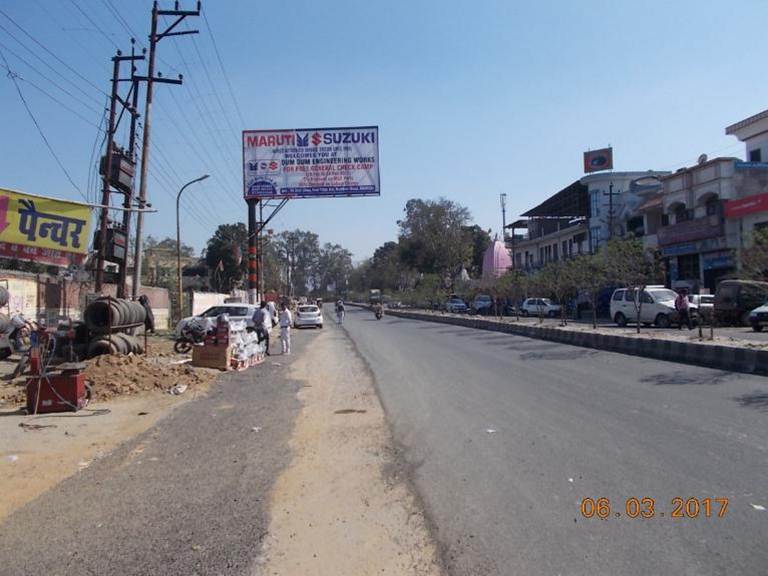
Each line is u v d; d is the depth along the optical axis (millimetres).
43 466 7250
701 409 9625
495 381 13602
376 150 33406
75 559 4695
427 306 73750
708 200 39000
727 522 5105
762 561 4402
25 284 20141
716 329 26250
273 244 143000
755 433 7973
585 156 60250
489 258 80625
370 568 4520
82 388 10773
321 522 5438
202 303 40438
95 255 21500
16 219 14328
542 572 4340
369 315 66500
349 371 16656
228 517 5574
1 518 5562
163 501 6016
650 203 45531
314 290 164125
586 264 27000
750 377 12945
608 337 20703
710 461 6793
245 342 18438
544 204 68500
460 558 4625
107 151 20719
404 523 5379
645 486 6047
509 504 5727
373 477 6758
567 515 5395
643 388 11875
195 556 4738
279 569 4520
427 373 15531
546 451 7484
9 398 11336
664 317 28766
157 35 22625
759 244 18844
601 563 4441
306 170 33406
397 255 81875
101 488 6430
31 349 10891
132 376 13023
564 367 15617
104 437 8742
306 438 8703
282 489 6367
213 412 10703
